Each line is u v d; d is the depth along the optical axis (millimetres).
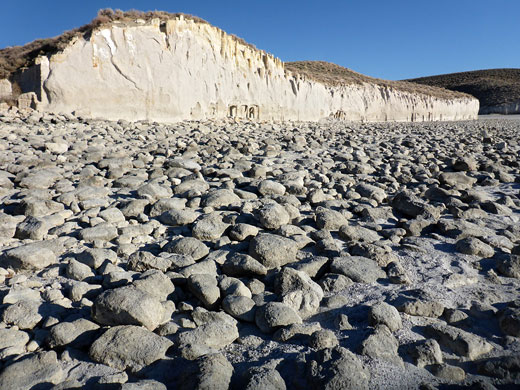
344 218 4402
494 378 2064
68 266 3205
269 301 2797
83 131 11125
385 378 2045
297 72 27797
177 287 2992
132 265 3230
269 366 2125
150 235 4043
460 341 2277
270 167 7270
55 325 2418
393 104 37812
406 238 4055
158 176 6434
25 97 13430
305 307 2725
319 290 2918
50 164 6852
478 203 5156
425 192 5656
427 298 2789
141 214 4496
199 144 10266
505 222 4578
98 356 2236
